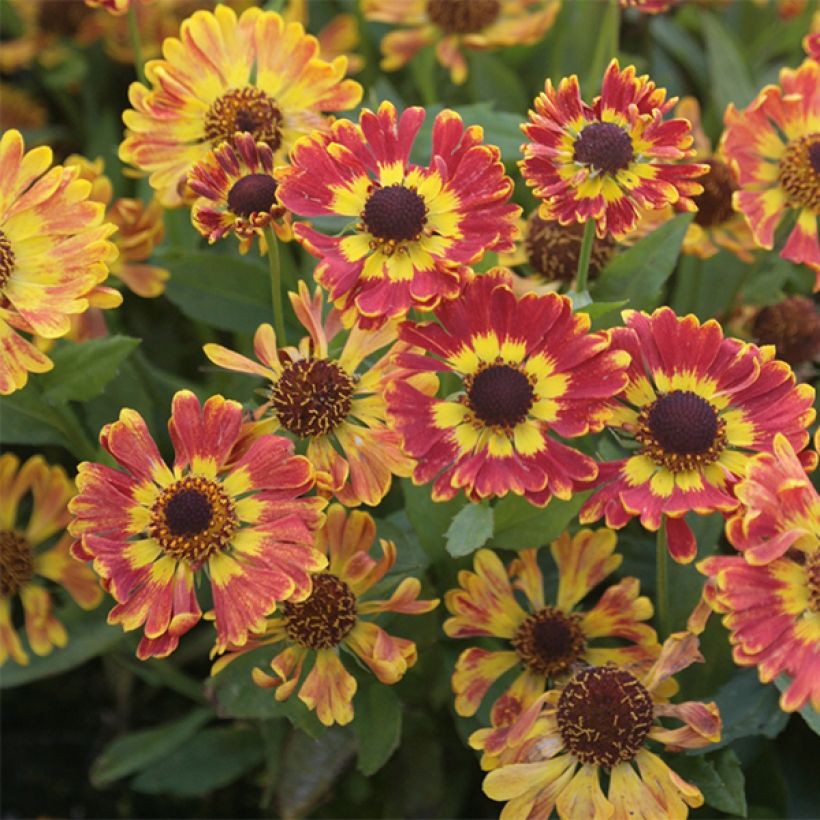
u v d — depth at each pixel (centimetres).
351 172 60
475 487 58
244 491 59
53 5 90
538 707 60
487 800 76
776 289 73
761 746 68
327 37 86
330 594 62
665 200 60
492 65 83
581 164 59
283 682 61
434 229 59
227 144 62
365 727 64
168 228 77
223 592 58
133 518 59
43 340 67
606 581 72
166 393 74
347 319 60
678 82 88
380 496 61
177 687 75
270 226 62
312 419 61
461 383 64
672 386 59
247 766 76
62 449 82
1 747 83
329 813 73
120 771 74
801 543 57
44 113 96
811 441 69
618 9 76
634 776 60
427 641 67
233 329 74
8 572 72
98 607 73
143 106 68
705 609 59
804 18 87
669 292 81
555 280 70
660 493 58
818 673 56
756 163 69
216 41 68
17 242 61
